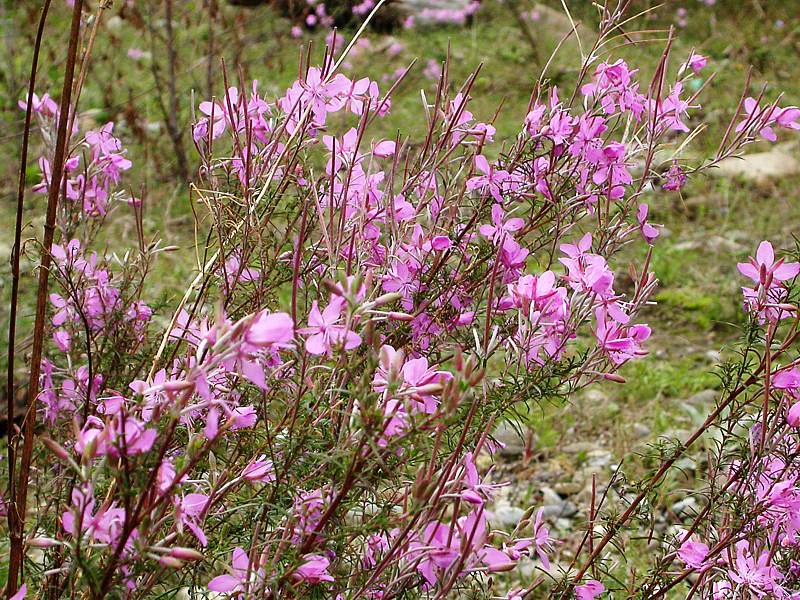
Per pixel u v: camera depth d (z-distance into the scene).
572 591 1.00
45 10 0.89
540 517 0.91
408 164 1.02
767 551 0.98
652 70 3.10
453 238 1.00
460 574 0.84
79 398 1.04
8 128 2.22
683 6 4.43
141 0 3.10
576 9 4.20
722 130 2.82
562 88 3.09
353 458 0.82
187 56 3.07
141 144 2.33
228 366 0.78
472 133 1.00
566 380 0.94
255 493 0.94
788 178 2.54
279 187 0.98
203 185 1.02
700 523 0.99
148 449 0.77
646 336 0.95
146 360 1.04
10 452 0.89
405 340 0.99
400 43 3.85
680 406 1.56
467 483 0.84
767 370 0.92
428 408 0.83
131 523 0.77
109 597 0.83
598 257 0.92
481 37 3.98
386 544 0.94
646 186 1.05
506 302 0.98
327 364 0.92
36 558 1.08
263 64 2.98
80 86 1.00
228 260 1.01
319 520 0.87
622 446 1.46
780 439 0.93
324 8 3.42
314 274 0.99
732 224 2.29
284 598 0.88
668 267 2.06
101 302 1.05
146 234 1.99
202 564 0.92
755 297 0.95
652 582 0.98
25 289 1.46
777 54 3.80
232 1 3.64
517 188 1.02
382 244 0.99
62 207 1.03
